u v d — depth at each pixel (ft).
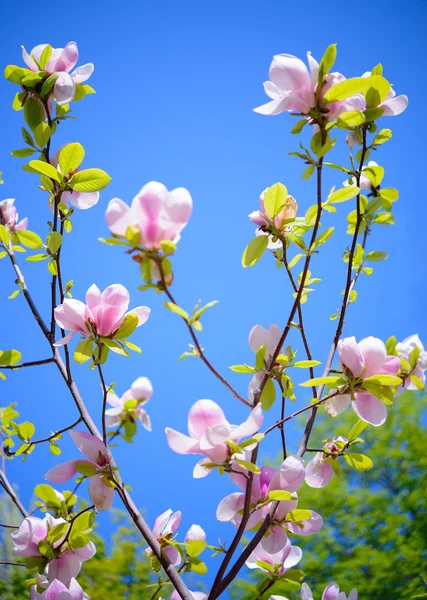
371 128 5.26
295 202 5.26
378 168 5.59
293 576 5.27
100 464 5.06
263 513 5.02
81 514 5.22
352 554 21.08
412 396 23.85
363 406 5.05
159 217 4.57
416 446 22.71
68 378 5.51
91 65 5.66
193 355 4.71
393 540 20.80
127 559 16.57
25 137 5.65
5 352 5.57
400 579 19.80
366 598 19.79
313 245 5.10
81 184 5.41
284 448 5.22
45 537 5.24
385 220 5.96
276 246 5.50
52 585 5.17
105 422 5.12
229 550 4.85
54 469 5.04
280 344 4.99
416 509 21.90
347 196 5.06
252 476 4.79
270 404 5.24
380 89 5.14
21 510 5.67
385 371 5.07
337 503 21.56
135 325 5.19
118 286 5.18
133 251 4.58
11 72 5.52
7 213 6.15
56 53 5.59
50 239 5.51
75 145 5.37
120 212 4.57
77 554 5.23
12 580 14.73
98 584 16.22
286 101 4.85
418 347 5.37
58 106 5.69
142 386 5.19
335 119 4.89
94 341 5.16
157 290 4.58
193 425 4.71
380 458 23.02
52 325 5.67
